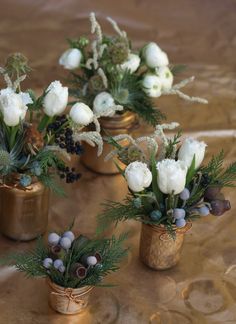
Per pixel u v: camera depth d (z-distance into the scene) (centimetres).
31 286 136
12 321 130
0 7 238
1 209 144
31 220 144
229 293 139
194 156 133
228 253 147
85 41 160
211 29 238
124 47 152
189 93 197
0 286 136
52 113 138
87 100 159
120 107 140
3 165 135
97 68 156
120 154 139
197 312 135
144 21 239
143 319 133
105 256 129
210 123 184
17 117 132
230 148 175
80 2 243
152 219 134
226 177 139
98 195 159
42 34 226
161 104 190
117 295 136
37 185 140
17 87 140
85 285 127
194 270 143
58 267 125
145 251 141
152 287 139
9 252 143
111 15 241
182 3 249
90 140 140
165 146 137
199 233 151
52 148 137
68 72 204
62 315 132
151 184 134
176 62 215
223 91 200
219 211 135
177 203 135
